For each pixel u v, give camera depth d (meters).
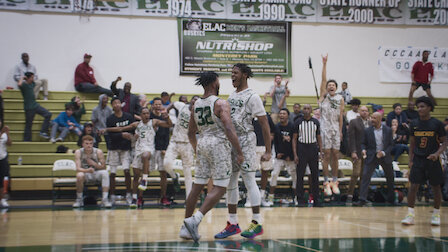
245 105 4.28
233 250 3.49
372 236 4.39
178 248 3.59
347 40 13.52
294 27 13.28
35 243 3.93
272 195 8.48
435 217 5.46
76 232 4.64
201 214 3.92
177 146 7.55
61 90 12.13
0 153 7.90
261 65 13.06
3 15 11.94
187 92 12.74
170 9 12.68
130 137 8.15
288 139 8.56
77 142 9.82
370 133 8.64
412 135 5.72
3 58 11.89
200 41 12.81
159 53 12.66
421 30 13.83
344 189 9.89
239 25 12.98
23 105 11.00
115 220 5.79
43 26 12.12
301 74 13.27
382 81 13.62
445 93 13.85
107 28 12.44
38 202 8.85
